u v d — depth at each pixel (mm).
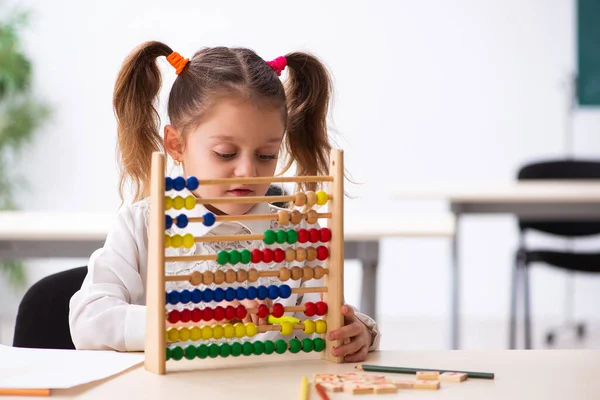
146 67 1825
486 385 1254
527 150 5941
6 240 3414
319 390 1194
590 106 5867
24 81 5785
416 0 5934
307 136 1929
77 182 5926
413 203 5984
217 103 1583
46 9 5871
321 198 1449
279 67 1812
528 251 4730
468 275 6027
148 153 1856
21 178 5875
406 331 5633
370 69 5953
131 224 1740
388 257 6051
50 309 1959
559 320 5996
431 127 5961
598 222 4941
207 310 1418
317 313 1455
